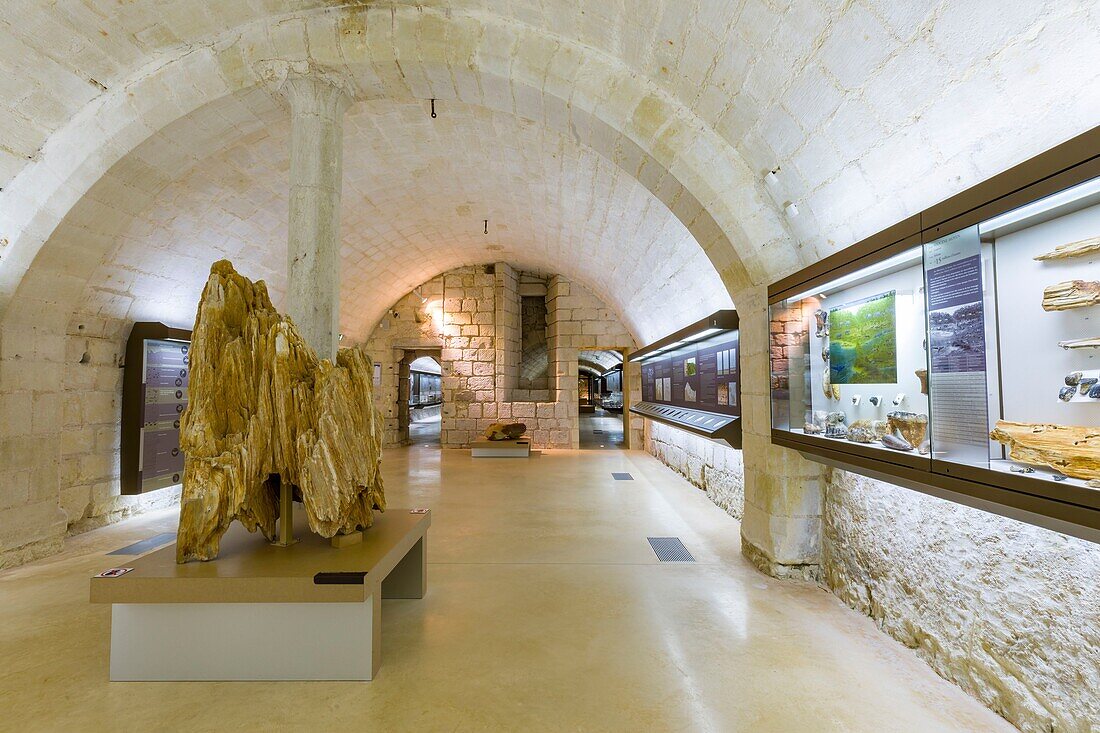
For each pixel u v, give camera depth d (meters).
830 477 3.47
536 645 2.68
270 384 2.66
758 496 3.90
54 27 3.18
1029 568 1.96
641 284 7.85
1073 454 1.51
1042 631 1.89
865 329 2.66
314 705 2.14
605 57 3.53
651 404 9.12
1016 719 1.98
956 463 1.99
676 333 6.21
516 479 7.70
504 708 2.13
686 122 3.47
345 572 2.30
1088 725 1.72
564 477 7.88
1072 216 1.58
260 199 5.75
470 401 11.57
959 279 1.97
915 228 2.19
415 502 6.16
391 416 11.77
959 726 2.00
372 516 3.13
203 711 2.10
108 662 2.50
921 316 2.28
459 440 11.53
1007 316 1.79
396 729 1.99
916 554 2.58
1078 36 1.57
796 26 2.39
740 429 4.40
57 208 3.80
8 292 3.83
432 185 7.20
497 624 2.93
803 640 2.73
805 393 3.24
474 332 11.62
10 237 3.73
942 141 2.19
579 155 5.53
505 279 11.59
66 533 4.83
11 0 2.94
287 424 2.64
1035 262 1.70
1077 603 1.78
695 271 5.83
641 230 6.38
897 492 2.74
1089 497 1.47
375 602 2.40
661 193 4.05
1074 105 1.69
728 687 2.29
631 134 3.61
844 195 2.86
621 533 4.83
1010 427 1.74
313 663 2.35
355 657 2.34
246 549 2.65
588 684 2.31
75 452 4.88
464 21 3.62
